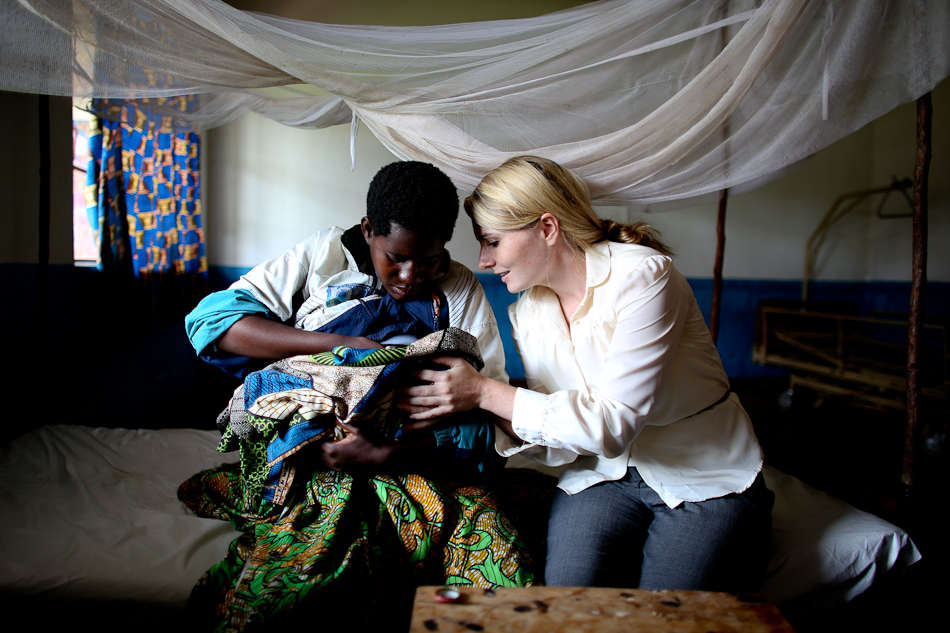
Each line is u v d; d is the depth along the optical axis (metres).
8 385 2.02
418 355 1.02
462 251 4.27
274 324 1.08
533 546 1.21
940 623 1.33
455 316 1.21
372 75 1.55
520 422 1.02
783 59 1.51
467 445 1.08
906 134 4.55
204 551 1.16
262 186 3.97
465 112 1.60
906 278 4.62
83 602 1.02
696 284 4.64
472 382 1.03
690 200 2.40
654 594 0.65
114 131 2.60
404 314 1.17
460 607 0.61
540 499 1.38
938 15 1.34
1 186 2.00
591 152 1.55
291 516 1.04
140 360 3.05
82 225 2.87
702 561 1.01
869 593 1.27
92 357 2.63
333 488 1.06
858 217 4.88
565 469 1.25
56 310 2.35
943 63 1.35
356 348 1.04
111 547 1.15
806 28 1.45
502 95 1.58
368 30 1.74
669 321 1.05
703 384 1.16
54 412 2.34
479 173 1.59
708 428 1.15
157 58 1.33
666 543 1.06
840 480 1.75
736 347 4.75
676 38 1.47
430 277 1.11
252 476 1.08
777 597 1.16
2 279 2.01
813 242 4.83
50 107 2.31
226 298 1.12
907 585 1.39
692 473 1.13
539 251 1.10
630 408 1.02
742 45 1.41
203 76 1.43
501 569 1.00
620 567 1.07
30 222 2.16
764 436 2.12
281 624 0.85
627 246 1.13
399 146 1.63
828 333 4.46
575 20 1.75
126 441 1.79
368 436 1.02
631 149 1.56
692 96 1.47
